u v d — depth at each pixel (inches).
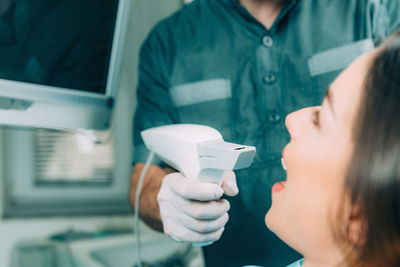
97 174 52.9
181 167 19.1
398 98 11.0
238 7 29.9
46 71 22.3
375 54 12.9
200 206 19.3
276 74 30.0
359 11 29.5
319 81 29.4
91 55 24.8
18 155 49.7
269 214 16.2
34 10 21.3
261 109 29.9
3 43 20.0
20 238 45.1
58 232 46.0
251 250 29.8
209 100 31.1
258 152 29.5
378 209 10.9
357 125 12.1
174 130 19.6
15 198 49.7
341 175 12.4
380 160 10.9
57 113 23.0
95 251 42.4
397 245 11.0
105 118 26.4
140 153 31.0
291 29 30.1
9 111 20.7
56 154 51.7
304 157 13.8
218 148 16.3
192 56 31.9
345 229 12.4
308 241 14.0
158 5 49.3
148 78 33.4
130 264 41.6
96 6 24.6
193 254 44.1
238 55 30.8
